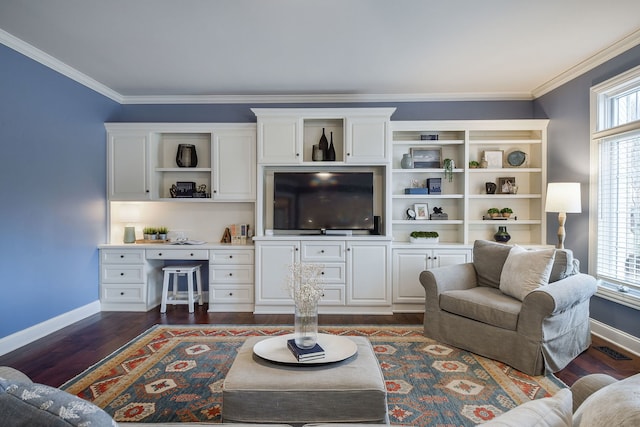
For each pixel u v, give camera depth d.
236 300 4.46
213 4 2.71
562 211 3.67
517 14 2.87
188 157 4.75
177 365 2.89
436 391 2.49
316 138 4.86
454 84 4.46
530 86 4.55
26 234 3.44
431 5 2.74
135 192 4.60
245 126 4.57
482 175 4.86
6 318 3.22
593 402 0.75
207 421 2.13
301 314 2.06
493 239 4.84
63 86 3.90
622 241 3.43
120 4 2.72
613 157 3.55
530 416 0.82
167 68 3.96
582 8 2.78
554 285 2.84
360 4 2.72
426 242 4.55
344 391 1.74
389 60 3.74
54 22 2.99
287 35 3.21
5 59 3.23
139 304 4.48
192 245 4.54
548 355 2.72
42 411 0.72
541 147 4.55
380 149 4.44
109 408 2.27
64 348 3.27
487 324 3.04
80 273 4.15
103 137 4.58
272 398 1.73
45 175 3.66
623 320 3.32
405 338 3.52
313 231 4.83
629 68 3.31
